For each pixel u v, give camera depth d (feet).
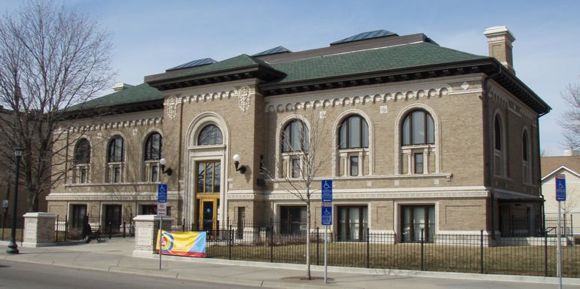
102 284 57.62
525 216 120.37
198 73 119.85
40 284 56.18
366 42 128.88
